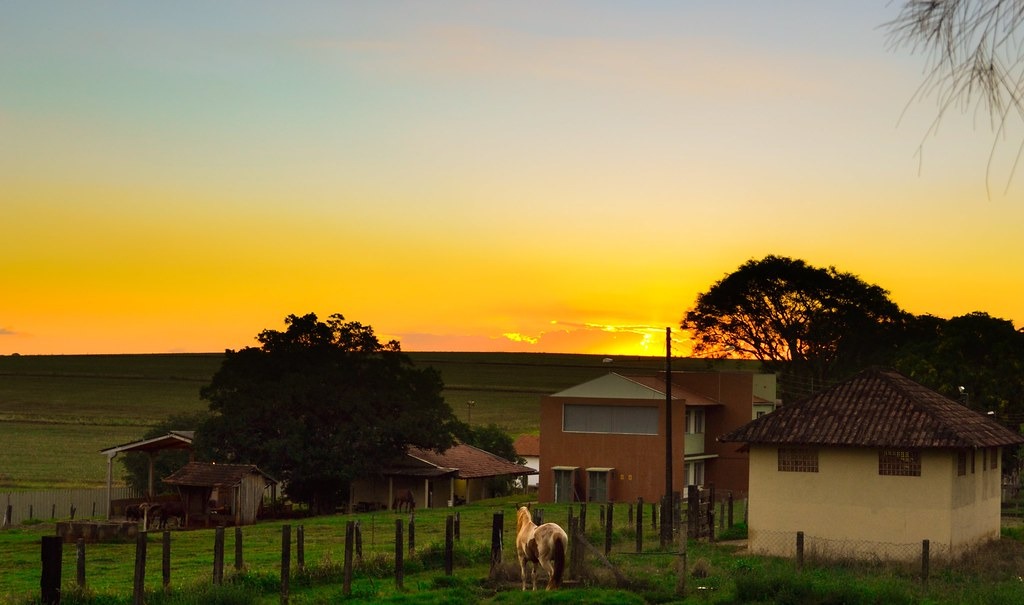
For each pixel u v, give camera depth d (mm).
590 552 30625
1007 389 75750
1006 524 46938
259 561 33594
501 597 24828
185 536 43906
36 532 48656
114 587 27234
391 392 67125
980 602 24297
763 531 36344
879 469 35031
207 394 65812
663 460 71062
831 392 38031
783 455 36406
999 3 6480
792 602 24266
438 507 68812
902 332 92438
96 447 117125
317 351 66562
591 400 72688
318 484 67625
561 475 73000
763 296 92812
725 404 76500
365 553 34500
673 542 37312
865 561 32281
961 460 35312
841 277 92875
